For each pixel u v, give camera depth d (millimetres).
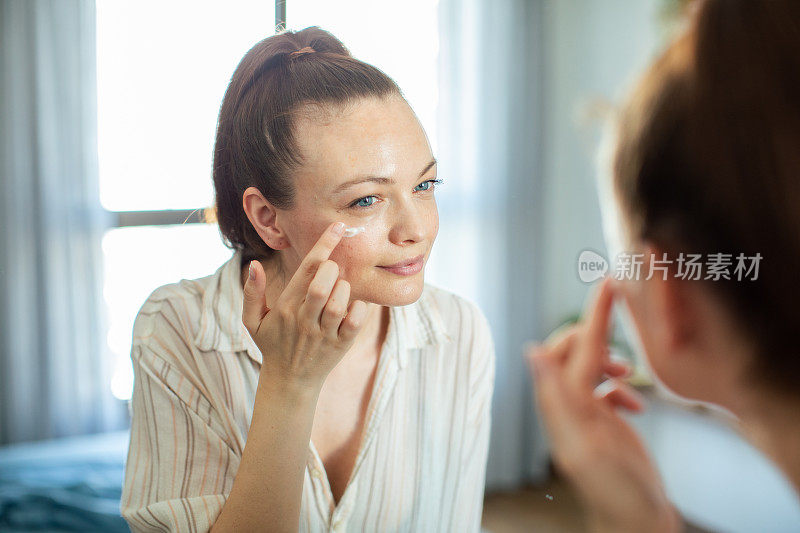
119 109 1734
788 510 388
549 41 1500
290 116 522
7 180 1747
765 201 301
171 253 1825
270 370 519
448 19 1720
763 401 346
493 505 1262
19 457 1506
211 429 609
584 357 435
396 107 529
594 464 438
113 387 1866
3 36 1713
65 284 1801
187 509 573
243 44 1360
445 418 688
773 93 292
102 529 1185
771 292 318
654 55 323
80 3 1703
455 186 1808
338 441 656
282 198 540
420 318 681
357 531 649
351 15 1625
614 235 351
